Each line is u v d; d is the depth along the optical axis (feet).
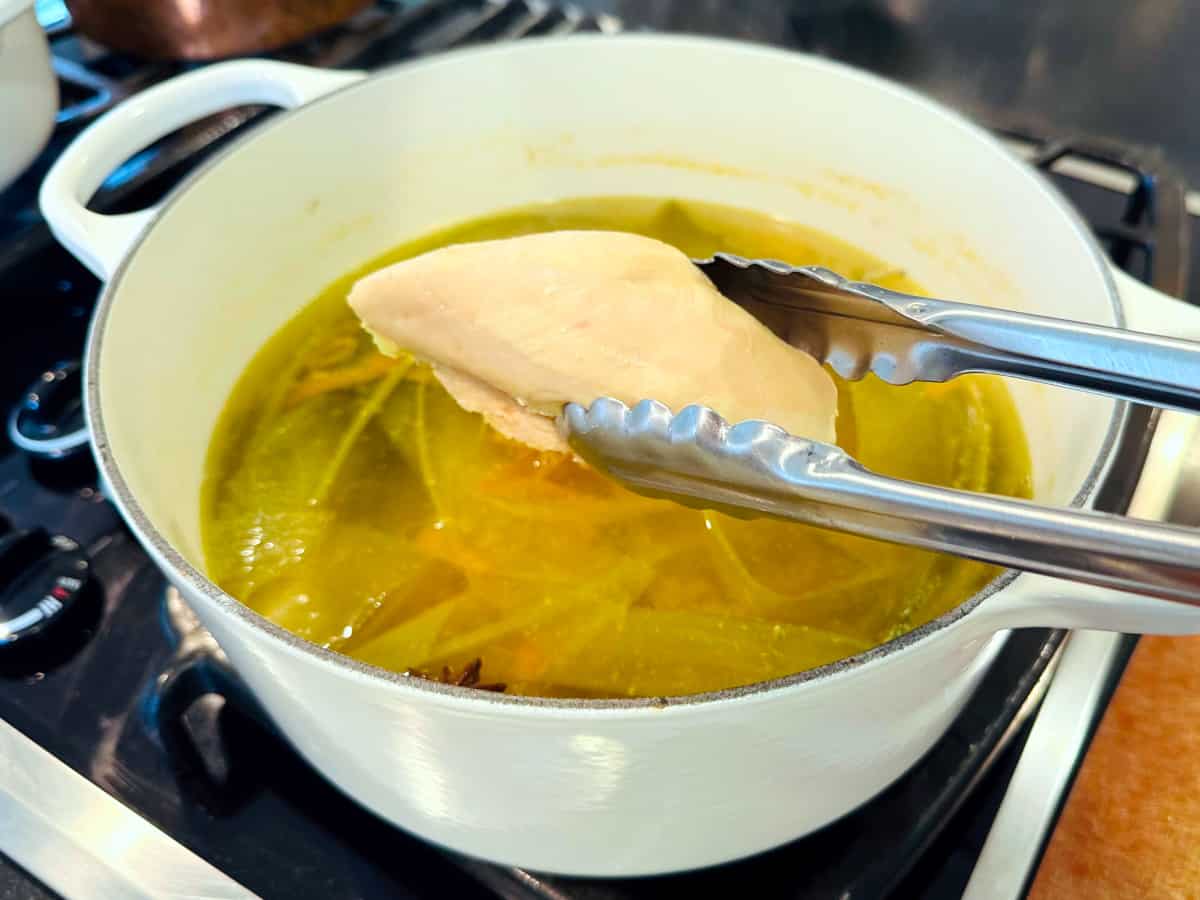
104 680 0.99
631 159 1.34
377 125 1.21
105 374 0.89
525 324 0.99
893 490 0.70
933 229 1.21
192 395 1.09
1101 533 0.63
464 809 0.79
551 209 1.37
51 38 1.66
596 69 1.26
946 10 1.69
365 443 1.11
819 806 0.82
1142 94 1.62
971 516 0.67
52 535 1.07
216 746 0.95
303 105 1.14
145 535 0.75
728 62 1.23
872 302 0.89
